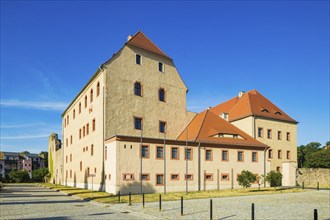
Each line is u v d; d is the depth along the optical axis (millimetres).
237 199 26922
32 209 20344
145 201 24891
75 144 52219
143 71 41781
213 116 45438
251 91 60188
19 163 119688
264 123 52000
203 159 38031
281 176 40500
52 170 75938
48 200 27094
